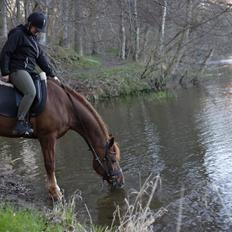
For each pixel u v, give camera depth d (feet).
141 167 29.30
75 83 65.46
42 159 31.86
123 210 22.17
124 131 41.24
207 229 19.99
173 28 78.54
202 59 83.05
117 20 94.89
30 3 59.36
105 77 70.18
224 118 44.09
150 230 19.25
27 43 22.18
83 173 28.22
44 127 23.26
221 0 65.21
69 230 18.81
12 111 22.54
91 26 88.17
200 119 44.57
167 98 62.95
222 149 32.83
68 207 21.72
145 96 66.90
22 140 38.14
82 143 36.27
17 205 21.50
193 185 25.55
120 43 99.14
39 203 22.79
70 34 96.07
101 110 56.70
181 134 38.52
